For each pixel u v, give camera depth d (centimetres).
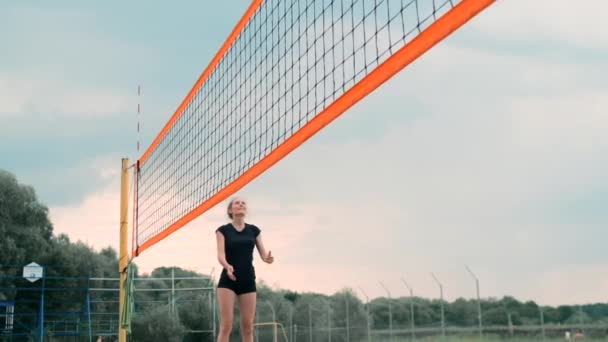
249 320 539
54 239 3562
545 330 2114
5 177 3316
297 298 3512
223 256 519
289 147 669
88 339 2881
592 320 2045
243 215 534
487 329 2194
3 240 3178
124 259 1166
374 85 492
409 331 2430
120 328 1140
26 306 3195
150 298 3769
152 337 3234
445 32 404
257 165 761
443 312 2312
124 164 1198
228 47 872
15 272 3181
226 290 527
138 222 1167
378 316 2633
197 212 969
